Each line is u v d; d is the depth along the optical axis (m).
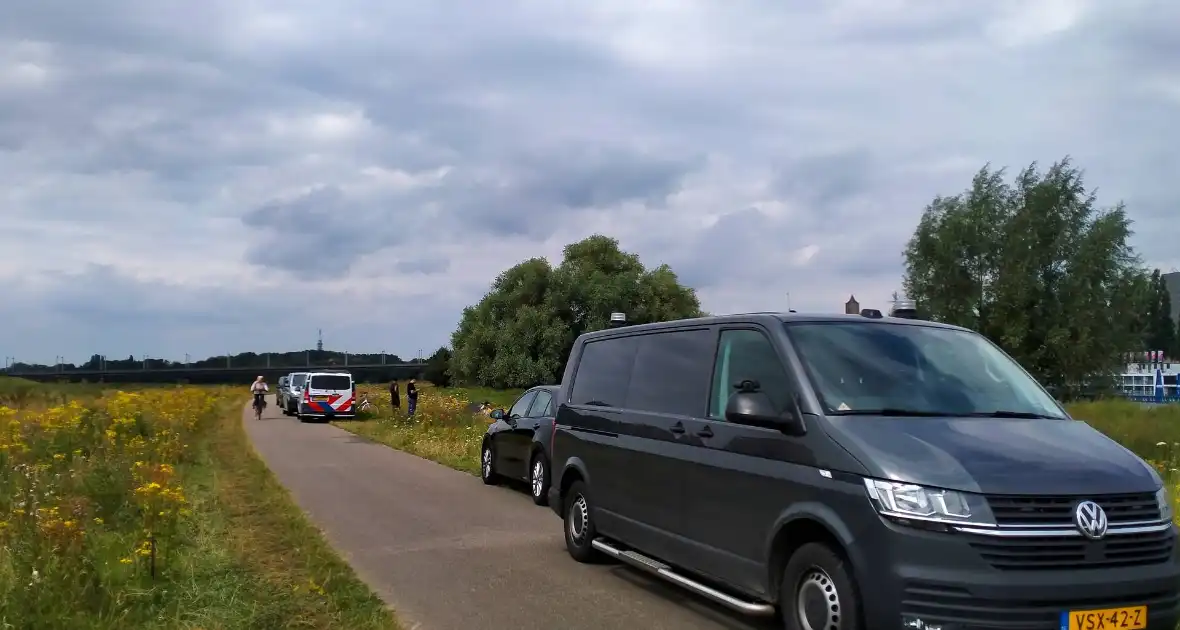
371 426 28.44
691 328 6.68
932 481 4.39
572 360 8.74
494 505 11.58
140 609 6.00
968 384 5.61
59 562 6.31
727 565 5.66
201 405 28.84
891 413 5.15
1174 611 4.37
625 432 7.14
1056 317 36.25
